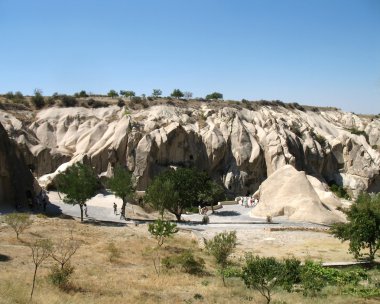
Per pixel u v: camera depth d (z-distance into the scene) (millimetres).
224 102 99625
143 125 78312
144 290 20422
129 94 97500
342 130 104562
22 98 88375
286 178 56750
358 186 89188
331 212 52219
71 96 89438
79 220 42375
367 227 29531
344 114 114188
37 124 80250
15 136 72875
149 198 47938
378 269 27828
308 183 55406
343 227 32125
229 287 22156
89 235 34562
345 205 59750
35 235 32312
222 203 66188
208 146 80500
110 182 47219
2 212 41719
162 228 31578
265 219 52094
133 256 28734
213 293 20609
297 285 23031
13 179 46688
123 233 36969
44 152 72062
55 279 19750
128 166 71812
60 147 77562
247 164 81562
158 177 54625
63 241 31031
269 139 84812
